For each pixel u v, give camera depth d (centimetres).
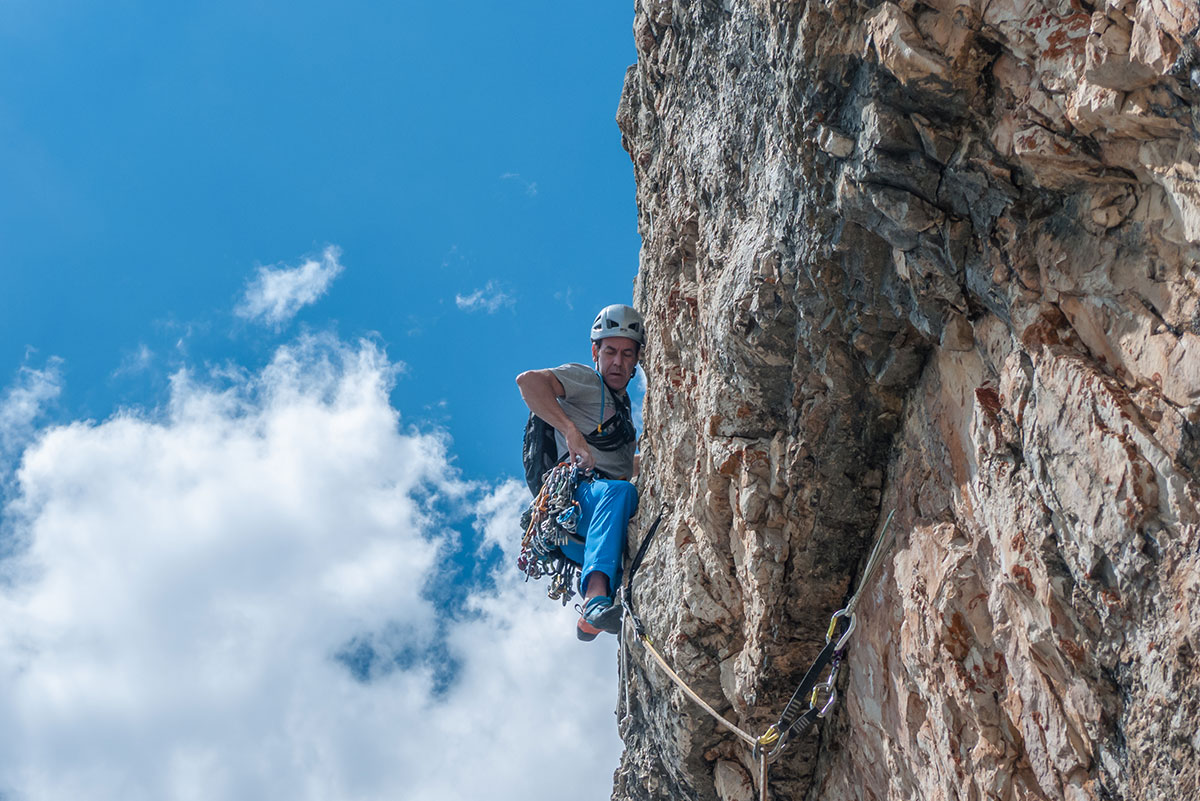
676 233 500
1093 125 230
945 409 324
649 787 553
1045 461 251
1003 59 252
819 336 358
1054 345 252
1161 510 219
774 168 353
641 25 534
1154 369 224
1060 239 252
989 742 291
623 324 586
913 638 327
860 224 313
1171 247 223
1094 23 217
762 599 410
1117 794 242
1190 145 212
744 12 365
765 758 405
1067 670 253
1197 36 194
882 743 373
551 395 573
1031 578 261
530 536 577
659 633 479
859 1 277
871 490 385
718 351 410
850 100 296
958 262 287
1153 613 221
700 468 453
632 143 616
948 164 274
